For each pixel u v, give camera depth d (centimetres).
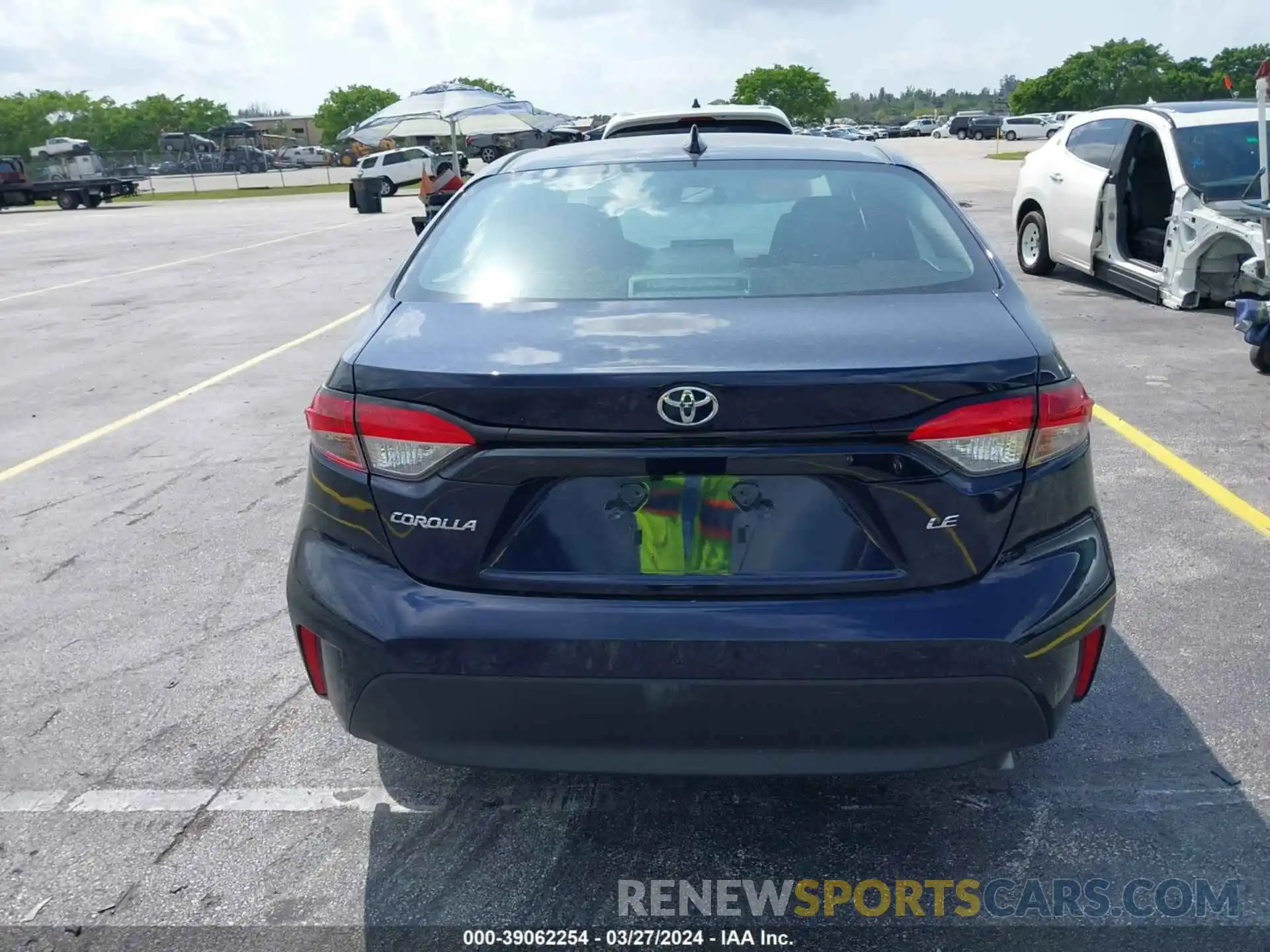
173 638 394
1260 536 450
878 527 223
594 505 227
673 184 321
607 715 227
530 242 296
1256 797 285
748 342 231
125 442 651
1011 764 300
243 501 539
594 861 271
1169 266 888
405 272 299
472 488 228
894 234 294
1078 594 231
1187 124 901
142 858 275
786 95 10206
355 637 234
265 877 266
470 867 269
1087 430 242
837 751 228
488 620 227
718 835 279
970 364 223
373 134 2355
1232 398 651
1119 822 278
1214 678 341
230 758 318
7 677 368
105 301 1259
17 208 4491
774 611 222
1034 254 1102
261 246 1897
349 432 238
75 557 473
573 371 221
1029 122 6669
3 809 296
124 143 11062
